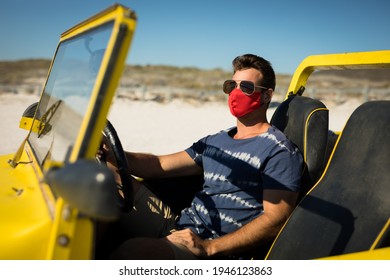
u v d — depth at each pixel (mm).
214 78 52312
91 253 1517
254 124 2693
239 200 2512
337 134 3162
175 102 21062
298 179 2441
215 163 2680
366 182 2166
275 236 2395
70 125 1751
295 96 2943
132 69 59844
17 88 22234
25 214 1646
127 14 1507
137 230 2686
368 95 18578
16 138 8922
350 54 2766
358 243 1987
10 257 1492
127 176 2355
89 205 1352
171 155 2986
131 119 13414
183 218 2703
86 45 1948
